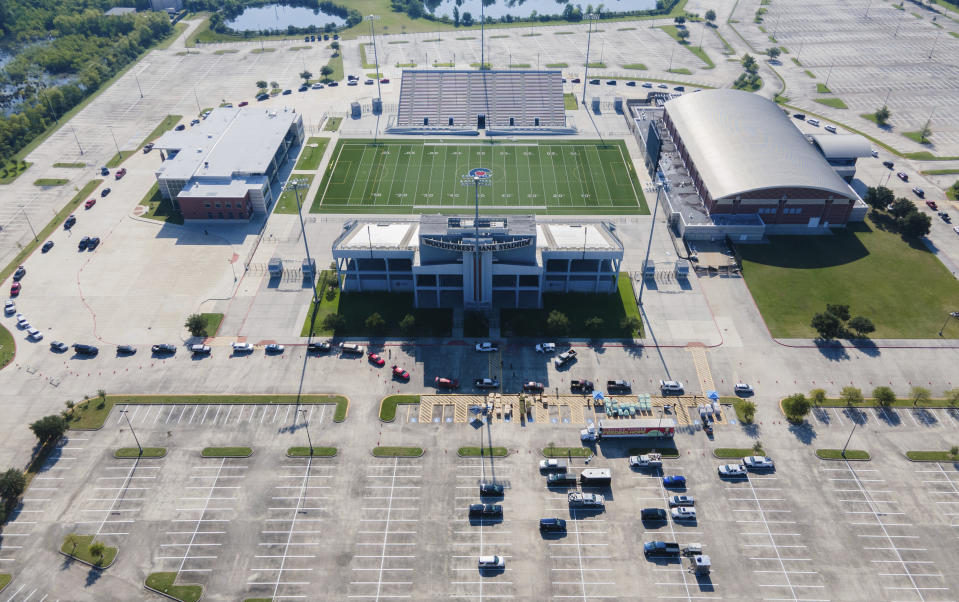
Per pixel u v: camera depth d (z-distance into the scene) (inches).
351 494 4603.8
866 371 5541.3
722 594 4018.2
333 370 5600.4
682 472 4739.2
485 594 4023.1
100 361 5674.2
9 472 4542.3
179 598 3998.5
